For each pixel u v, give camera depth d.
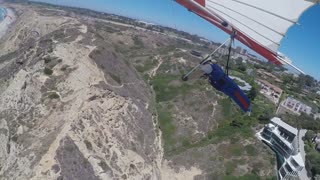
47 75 78.62
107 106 80.56
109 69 94.19
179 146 88.94
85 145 66.62
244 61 165.12
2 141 67.94
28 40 142.62
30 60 88.19
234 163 82.12
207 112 100.75
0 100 77.94
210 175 79.31
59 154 60.69
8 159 63.44
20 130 66.56
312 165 82.94
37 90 75.00
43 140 62.88
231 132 93.25
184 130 94.19
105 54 97.81
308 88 178.38
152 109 99.50
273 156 85.06
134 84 101.06
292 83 171.25
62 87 76.88
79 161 63.28
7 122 70.44
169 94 108.38
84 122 70.50
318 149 92.31
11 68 96.75
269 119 98.44
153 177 75.06
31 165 58.19
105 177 66.06
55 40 97.31
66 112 70.56
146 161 76.75
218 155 84.69
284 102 130.38
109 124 77.25
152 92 110.94
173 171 80.56
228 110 102.88
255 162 82.19
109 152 70.75
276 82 159.25
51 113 70.12
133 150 76.62
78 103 73.94
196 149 86.44
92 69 86.75
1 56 134.88
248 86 123.50
